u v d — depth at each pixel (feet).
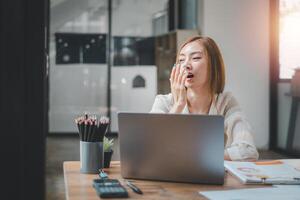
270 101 21.06
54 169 16.03
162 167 4.58
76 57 27.25
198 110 6.32
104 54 27.43
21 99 2.99
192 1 23.82
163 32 27.48
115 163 5.74
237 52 20.97
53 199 11.44
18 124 2.99
